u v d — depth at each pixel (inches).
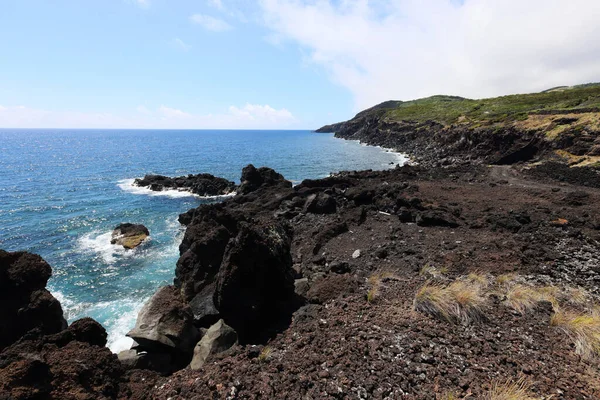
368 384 251.1
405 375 259.0
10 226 1175.6
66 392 284.0
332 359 288.5
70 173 2509.8
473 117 3097.9
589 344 285.4
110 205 1494.8
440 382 249.6
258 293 429.7
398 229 787.4
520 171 1582.2
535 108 2704.2
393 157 3193.9
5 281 455.8
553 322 329.7
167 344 407.5
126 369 367.2
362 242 730.2
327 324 359.6
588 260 534.3
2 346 426.6
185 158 3543.3
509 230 721.0
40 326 434.9
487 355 279.9
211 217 759.1
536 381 245.4
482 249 610.9
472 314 342.3
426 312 353.4
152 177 1985.7
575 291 419.2
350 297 432.1
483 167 1771.7
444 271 509.7
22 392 257.6
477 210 898.1
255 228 466.9
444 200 1030.4
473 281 454.6
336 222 847.1
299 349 319.6
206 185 1745.8
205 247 604.4
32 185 1984.5
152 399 294.0
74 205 1492.4
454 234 727.7
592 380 247.3
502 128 2112.5
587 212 793.6
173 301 448.8
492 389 237.5
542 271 498.6
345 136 7116.1
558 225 697.6
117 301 668.7
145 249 945.5
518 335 311.7
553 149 1670.8
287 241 551.2
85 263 851.4
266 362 307.0
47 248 962.7
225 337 391.5
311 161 3061.0
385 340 305.4
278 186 1374.3
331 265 589.9
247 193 1475.1
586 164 1398.9
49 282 749.9
